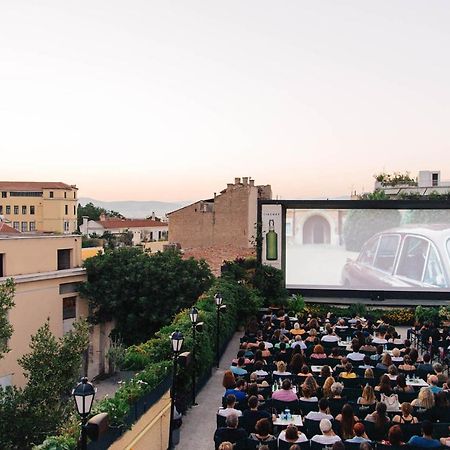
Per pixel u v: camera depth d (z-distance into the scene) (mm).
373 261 28906
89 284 31078
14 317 26547
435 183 58281
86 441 7227
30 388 15258
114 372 31781
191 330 14508
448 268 28219
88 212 128750
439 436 9531
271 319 20328
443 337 18750
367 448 7758
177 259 32344
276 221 29406
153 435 10867
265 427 8922
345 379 12508
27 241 28203
